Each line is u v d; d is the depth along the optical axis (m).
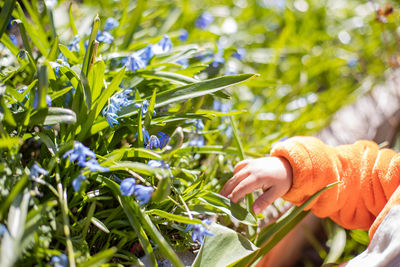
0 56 1.42
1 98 0.94
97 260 0.79
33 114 0.98
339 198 1.30
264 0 2.78
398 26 2.38
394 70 2.14
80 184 0.88
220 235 1.12
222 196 1.17
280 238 1.34
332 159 1.31
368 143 1.44
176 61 1.58
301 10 2.80
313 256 1.76
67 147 0.97
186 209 1.02
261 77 2.17
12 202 0.83
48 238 0.86
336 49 2.61
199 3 2.76
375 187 1.30
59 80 1.20
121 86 1.36
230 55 2.11
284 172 1.25
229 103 1.87
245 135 1.78
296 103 2.17
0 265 0.70
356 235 1.57
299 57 2.46
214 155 1.58
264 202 1.24
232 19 2.58
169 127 1.28
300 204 1.32
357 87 2.34
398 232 1.06
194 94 1.18
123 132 1.24
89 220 0.93
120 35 1.79
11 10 1.10
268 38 2.63
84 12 2.07
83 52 1.37
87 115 1.09
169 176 0.96
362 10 2.80
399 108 1.92
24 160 1.18
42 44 1.45
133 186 0.93
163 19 2.20
